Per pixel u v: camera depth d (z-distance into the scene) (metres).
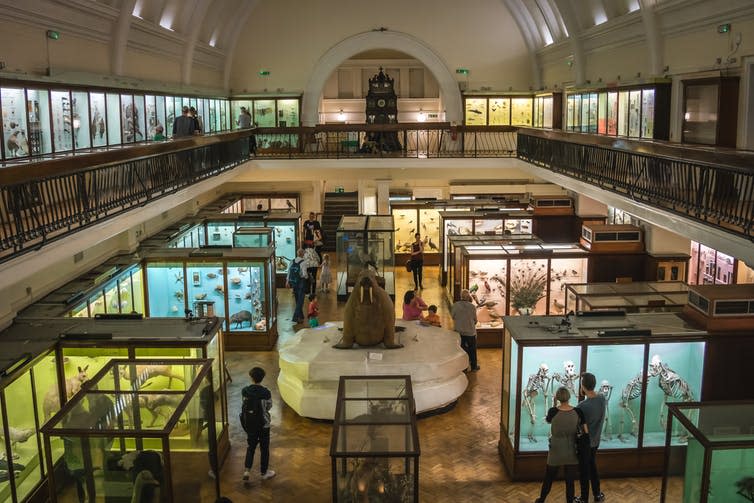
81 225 8.14
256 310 12.91
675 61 13.66
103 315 9.11
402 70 30.95
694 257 14.28
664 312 9.40
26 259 7.07
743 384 8.38
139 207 10.12
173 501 6.15
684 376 8.36
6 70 9.96
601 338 8.13
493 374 11.61
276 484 8.30
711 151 8.20
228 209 21.17
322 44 24.52
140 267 12.52
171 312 12.78
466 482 8.30
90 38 13.61
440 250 18.58
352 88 31.05
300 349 10.41
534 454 8.27
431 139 24.70
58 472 6.16
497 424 9.81
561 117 21.31
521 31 24.39
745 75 11.10
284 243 17.67
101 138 13.45
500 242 14.57
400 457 6.27
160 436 5.98
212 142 14.91
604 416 7.71
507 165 20.64
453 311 11.65
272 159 20.53
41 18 11.42
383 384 7.56
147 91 15.93
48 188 7.54
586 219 17.62
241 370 11.96
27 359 7.62
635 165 11.52
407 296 11.98
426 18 24.41
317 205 24.72
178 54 19.03
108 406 6.52
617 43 16.75
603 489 8.11
